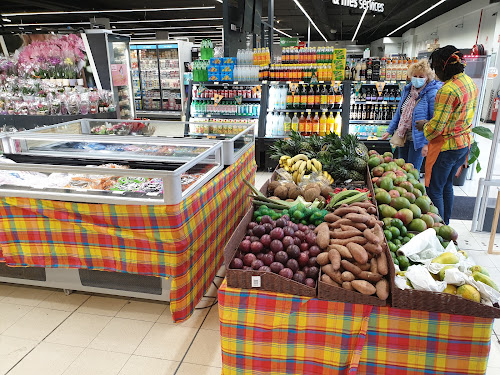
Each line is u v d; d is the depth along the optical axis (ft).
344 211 7.47
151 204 8.17
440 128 11.23
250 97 22.44
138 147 11.46
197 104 23.02
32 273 10.13
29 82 21.56
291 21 81.10
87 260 9.19
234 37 24.04
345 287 5.79
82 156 11.53
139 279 9.50
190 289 9.22
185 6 63.26
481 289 5.65
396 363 6.00
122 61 26.96
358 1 24.72
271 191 10.44
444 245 7.61
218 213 10.46
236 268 6.29
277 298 6.07
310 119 21.83
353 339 6.02
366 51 31.14
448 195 12.87
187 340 8.68
